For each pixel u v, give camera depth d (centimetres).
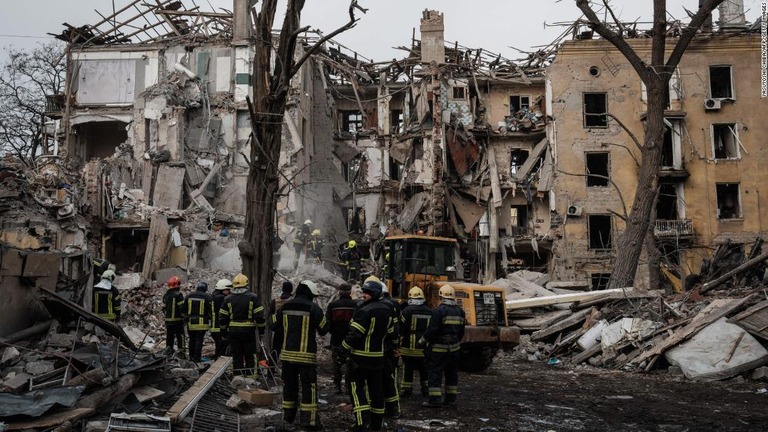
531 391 1217
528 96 3959
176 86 3434
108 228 2356
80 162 3634
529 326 2139
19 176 2019
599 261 3562
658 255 2711
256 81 1360
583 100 3712
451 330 980
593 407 1043
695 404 1084
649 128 2453
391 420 874
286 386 823
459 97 3850
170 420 676
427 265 1616
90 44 3684
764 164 3638
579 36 3847
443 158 3659
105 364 783
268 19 1358
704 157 3650
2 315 939
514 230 3747
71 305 994
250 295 1027
